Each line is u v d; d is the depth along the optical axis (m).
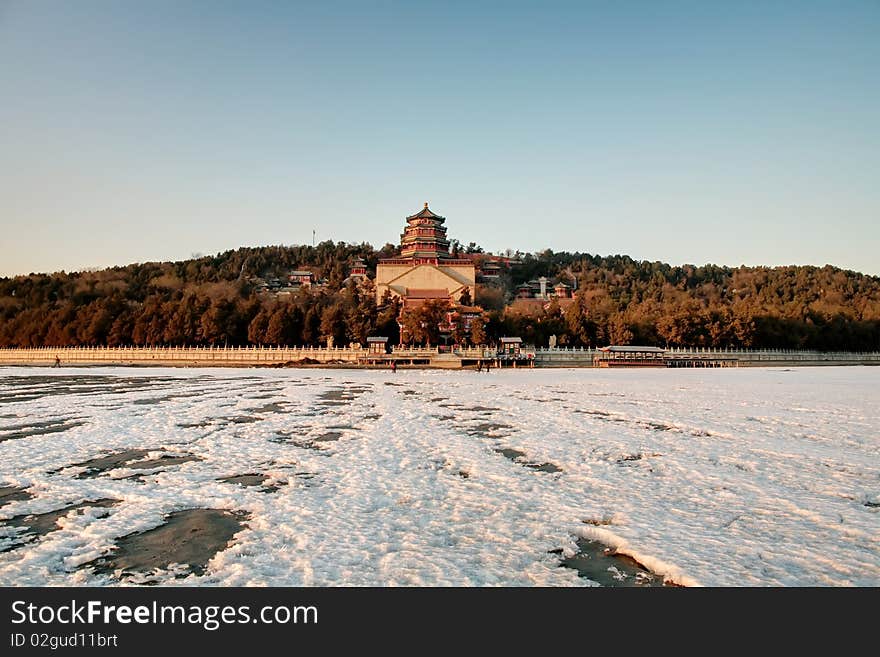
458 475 20.80
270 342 119.56
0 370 96.31
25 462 22.47
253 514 16.33
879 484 19.53
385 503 17.25
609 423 33.31
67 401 44.09
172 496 17.97
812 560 12.99
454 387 58.84
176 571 12.52
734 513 16.39
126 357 121.44
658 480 20.11
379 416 35.81
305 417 35.22
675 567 12.50
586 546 14.16
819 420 34.62
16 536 14.66
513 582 12.00
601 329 128.12
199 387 58.44
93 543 14.12
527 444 26.70
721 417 35.91
